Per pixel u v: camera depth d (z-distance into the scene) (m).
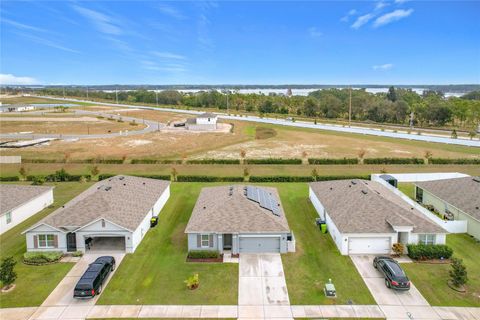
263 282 25.97
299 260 29.20
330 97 155.38
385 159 64.00
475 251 30.84
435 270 27.61
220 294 24.52
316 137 93.00
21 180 53.88
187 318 22.00
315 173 52.06
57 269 27.92
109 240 32.75
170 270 27.66
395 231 29.64
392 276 24.86
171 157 69.50
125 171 59.62
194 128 107.19
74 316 22.20
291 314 22.41
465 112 117.31
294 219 37.88
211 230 29.70
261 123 120.56
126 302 23.59
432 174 52.12
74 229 29.84
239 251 30.41
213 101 197.88
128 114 151.62
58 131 102.62
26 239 30.86
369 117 138.88
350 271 27.44
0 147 77.44
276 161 64.38
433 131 106.00
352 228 30.05
